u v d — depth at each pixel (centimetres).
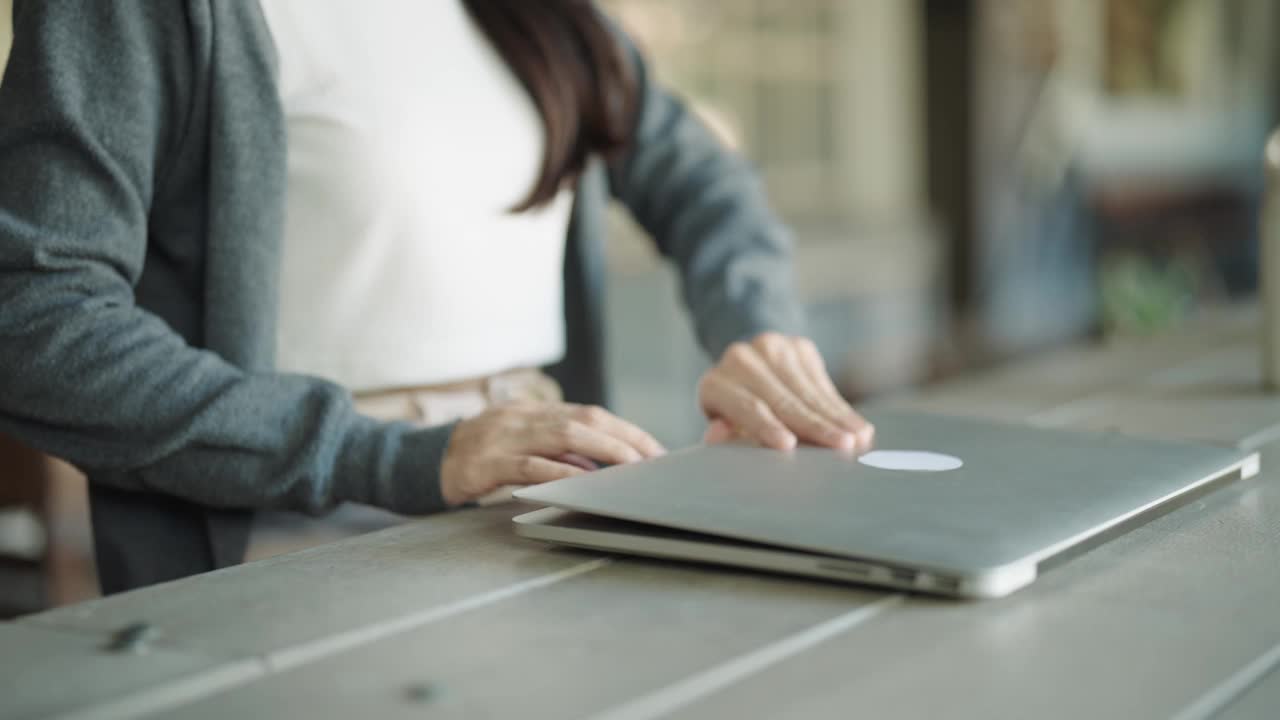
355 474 88
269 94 100
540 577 66
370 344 109
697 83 468
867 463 81
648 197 140
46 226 90
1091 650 53
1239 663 52
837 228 499
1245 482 85
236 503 90
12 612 188
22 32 92
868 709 47
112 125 92
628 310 398
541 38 115
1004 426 94
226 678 51
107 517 101
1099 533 67
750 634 56
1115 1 623
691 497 72
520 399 120
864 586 63
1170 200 672
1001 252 568
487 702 48
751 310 124
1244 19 721
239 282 101
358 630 57
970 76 550
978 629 56
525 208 117
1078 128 607
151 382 88
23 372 88
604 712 47
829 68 523
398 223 107
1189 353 154
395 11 110
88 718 47
